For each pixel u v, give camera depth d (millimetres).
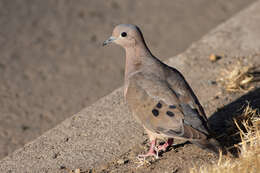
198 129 8914
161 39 19438
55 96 16359
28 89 16781
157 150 9969
